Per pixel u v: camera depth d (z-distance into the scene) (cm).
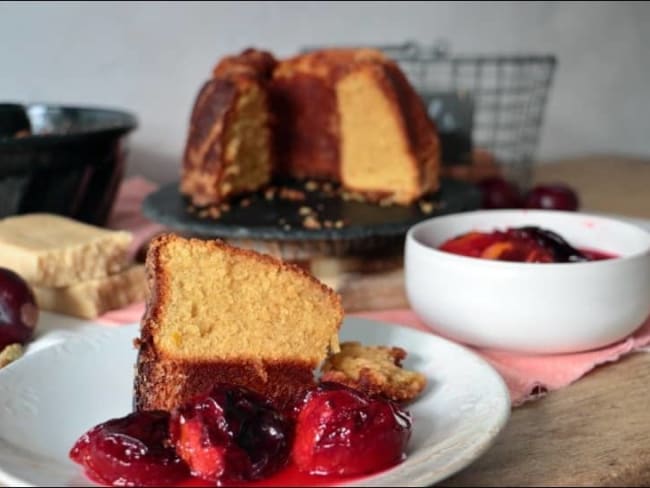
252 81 64
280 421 31
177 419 31
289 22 89
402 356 40
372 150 64
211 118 63
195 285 35
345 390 32
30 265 49
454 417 34
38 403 35
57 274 49
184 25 83
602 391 41
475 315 43
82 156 58
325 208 62
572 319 42
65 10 77
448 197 64
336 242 55
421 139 63
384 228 54
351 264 56
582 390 41
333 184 69
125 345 41
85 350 40
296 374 37
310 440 31
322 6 90
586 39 110
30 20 76
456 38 100
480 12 101
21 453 32
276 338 36
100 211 62
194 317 35
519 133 101
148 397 35
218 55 85
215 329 35
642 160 107
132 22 80
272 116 68
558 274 41
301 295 36
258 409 31
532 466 34
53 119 69
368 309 52
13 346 44
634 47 115
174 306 35
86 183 59
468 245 47
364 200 64
